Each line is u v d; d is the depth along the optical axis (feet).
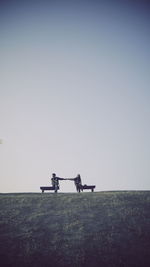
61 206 86.43
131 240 67.87
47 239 68.44
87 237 69.05
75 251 63.67
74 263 59.72
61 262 60.13
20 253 63.10
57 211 83.05
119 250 64.08
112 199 91.66
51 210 83.71
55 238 68.85
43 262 60.18
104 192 100.01
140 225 74.59
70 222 76.43
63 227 73.82
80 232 71.36
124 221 76.84
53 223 76.02
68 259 61.05
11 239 68.39
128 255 62.34
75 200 90.89
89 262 60.18
